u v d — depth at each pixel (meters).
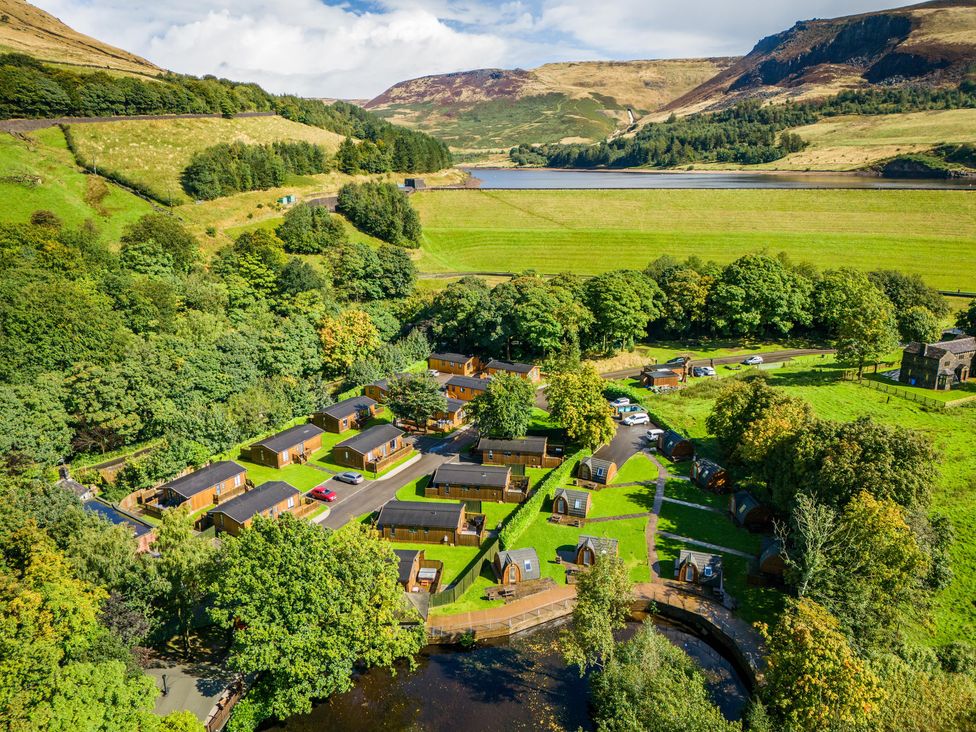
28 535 56.28
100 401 94.06
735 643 60.56
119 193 177.88
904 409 105.69
